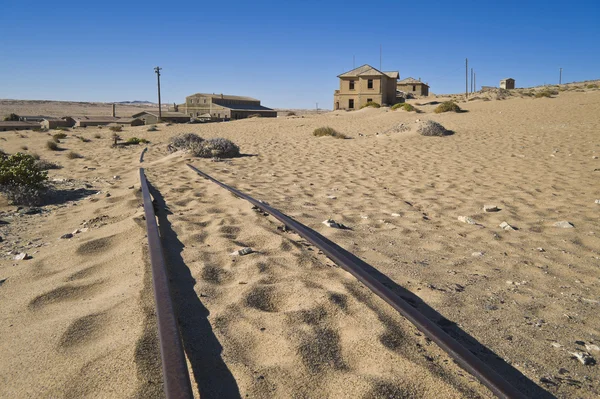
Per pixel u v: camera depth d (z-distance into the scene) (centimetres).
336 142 2308
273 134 2973
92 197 1026
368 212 827
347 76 6156
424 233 688
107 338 317
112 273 458
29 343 320
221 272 462
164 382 236
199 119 8462
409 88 8662
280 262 488
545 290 466
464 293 448
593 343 352
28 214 868
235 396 256
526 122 2561
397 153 1805
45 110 17862
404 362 292
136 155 2039
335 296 393
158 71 8438
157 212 739
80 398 251
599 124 2219
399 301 369
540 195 992
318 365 291
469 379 275
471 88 8919
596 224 746
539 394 279
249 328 338
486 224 756
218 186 994
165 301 338
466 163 1496
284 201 913
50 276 472
